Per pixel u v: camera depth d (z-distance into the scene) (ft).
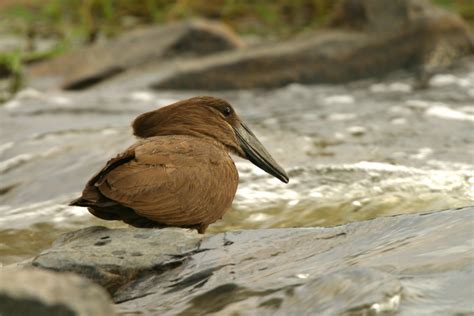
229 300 20.29
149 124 31.78
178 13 85.97
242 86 63.41
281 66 63.98
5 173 42.55
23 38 83.51
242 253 23.93
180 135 30.60
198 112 31.99
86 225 35.04
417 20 65.16
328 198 36.29
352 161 39.99
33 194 39.04
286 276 21.17
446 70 63.41
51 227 34.91
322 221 34.45
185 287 22.45
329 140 44.60
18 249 33.04
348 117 50.96
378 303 18.38
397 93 58.13
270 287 20.42
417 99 55.47
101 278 23.39
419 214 24.71
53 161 42.39
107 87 64.13
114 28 84.43
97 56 70.90
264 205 35.88
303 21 83.76
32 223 35.22
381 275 19.43
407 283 19.52
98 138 45.60
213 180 28.78
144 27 84.58
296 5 86.43
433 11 66.23
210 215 29.04
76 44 81.51
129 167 27.40
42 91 67.05
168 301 21.59
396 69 64.75
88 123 52.85
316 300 19.13
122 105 58.23
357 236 24.04
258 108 56.70
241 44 70.33
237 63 63.72
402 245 22.47
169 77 63.31
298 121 50.26
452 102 54.13
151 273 23.58
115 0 88.53
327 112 53.01
